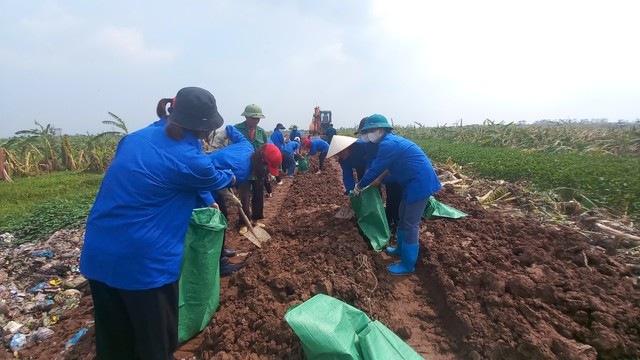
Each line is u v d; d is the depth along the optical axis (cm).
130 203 212
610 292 312
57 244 565
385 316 318
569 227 505
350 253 407
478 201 677
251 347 284
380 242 462
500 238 453
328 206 733
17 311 387
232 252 491
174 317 242
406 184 400
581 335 267
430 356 278
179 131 234
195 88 246
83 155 1659
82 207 793
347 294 329
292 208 776
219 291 359
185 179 231
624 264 375
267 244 474
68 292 421
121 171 217
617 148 1396
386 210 537
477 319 290
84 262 217
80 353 292
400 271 397
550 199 640
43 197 1009
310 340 236
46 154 1586
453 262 378
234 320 310
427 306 340
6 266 491
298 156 1296
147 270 216
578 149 1454
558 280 329
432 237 475
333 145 513
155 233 220
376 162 398
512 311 290
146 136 233
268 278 361
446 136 2583
